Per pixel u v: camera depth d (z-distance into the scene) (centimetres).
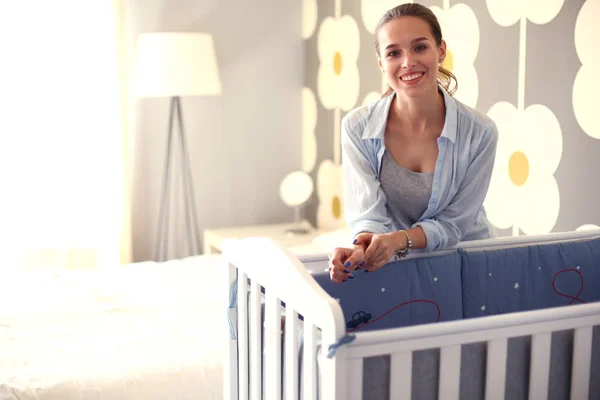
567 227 227
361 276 158
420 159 166
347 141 171
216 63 360
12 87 344
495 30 252
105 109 356
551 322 126
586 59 215
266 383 143
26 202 352
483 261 168
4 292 258
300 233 370
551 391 134
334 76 371
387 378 119
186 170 383
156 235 388
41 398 179
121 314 238
